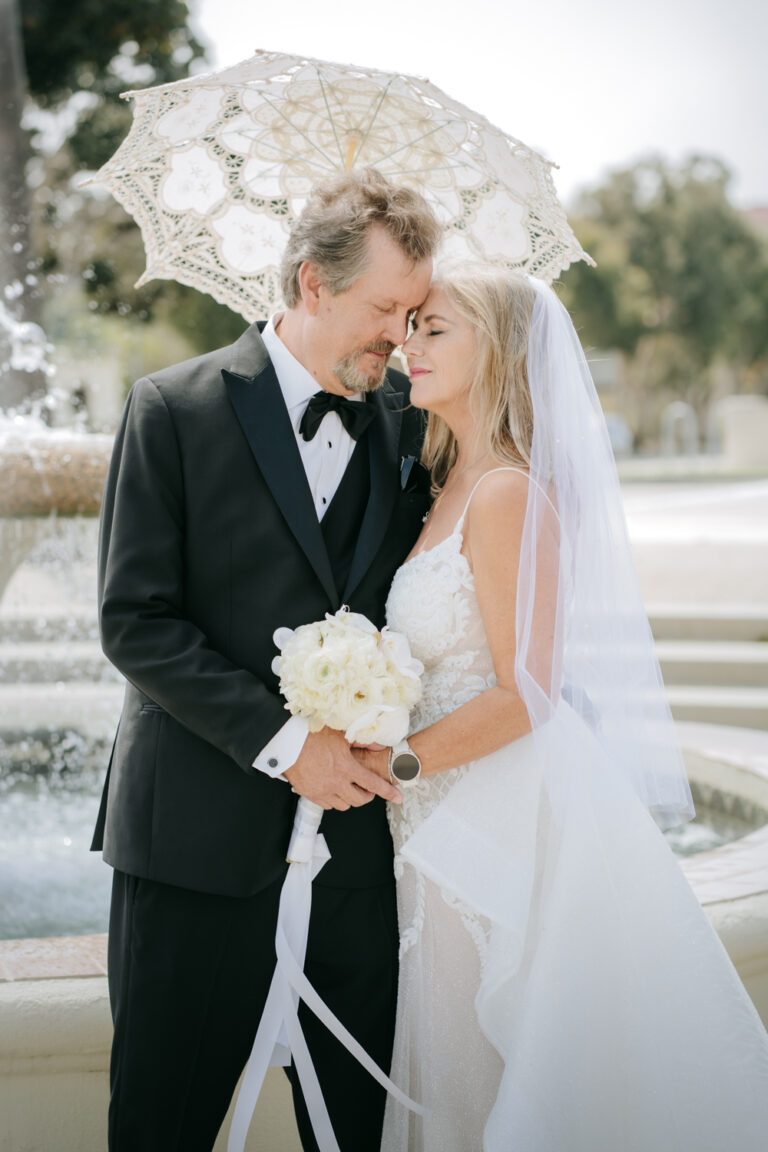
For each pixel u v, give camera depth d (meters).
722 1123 1.77
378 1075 1.87
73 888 3.38
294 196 2.49
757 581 7.53
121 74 13.77
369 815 1.98
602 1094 1.77
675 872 1.86
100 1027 1.98
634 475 18.84
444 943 1.93
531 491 1.87
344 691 1.76
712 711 5.76
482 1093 1.93
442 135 2.32
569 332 2.00
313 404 1.97
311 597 1.94
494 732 1.87
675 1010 1.79
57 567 4.45
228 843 1.84
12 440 3.81
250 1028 1.93
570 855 1.82
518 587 1.85
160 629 1.81
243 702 1.79
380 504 2.03
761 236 33.06
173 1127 1.83
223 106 2.34
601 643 1.97
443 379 1.99
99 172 2.40
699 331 31.91
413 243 1.88
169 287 15.06
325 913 1.94
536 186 2.28
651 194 32.25
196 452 1.90
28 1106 1.99
